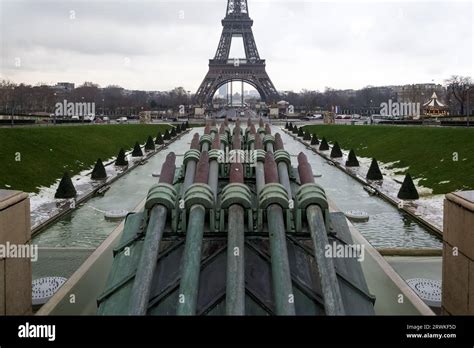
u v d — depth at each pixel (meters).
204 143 18.33
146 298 8.70
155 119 160.25
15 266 10.03
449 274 10.45
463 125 82.56
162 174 13.55
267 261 10.11
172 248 10.53
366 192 45.75
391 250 22.62
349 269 10.55
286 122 138.88
